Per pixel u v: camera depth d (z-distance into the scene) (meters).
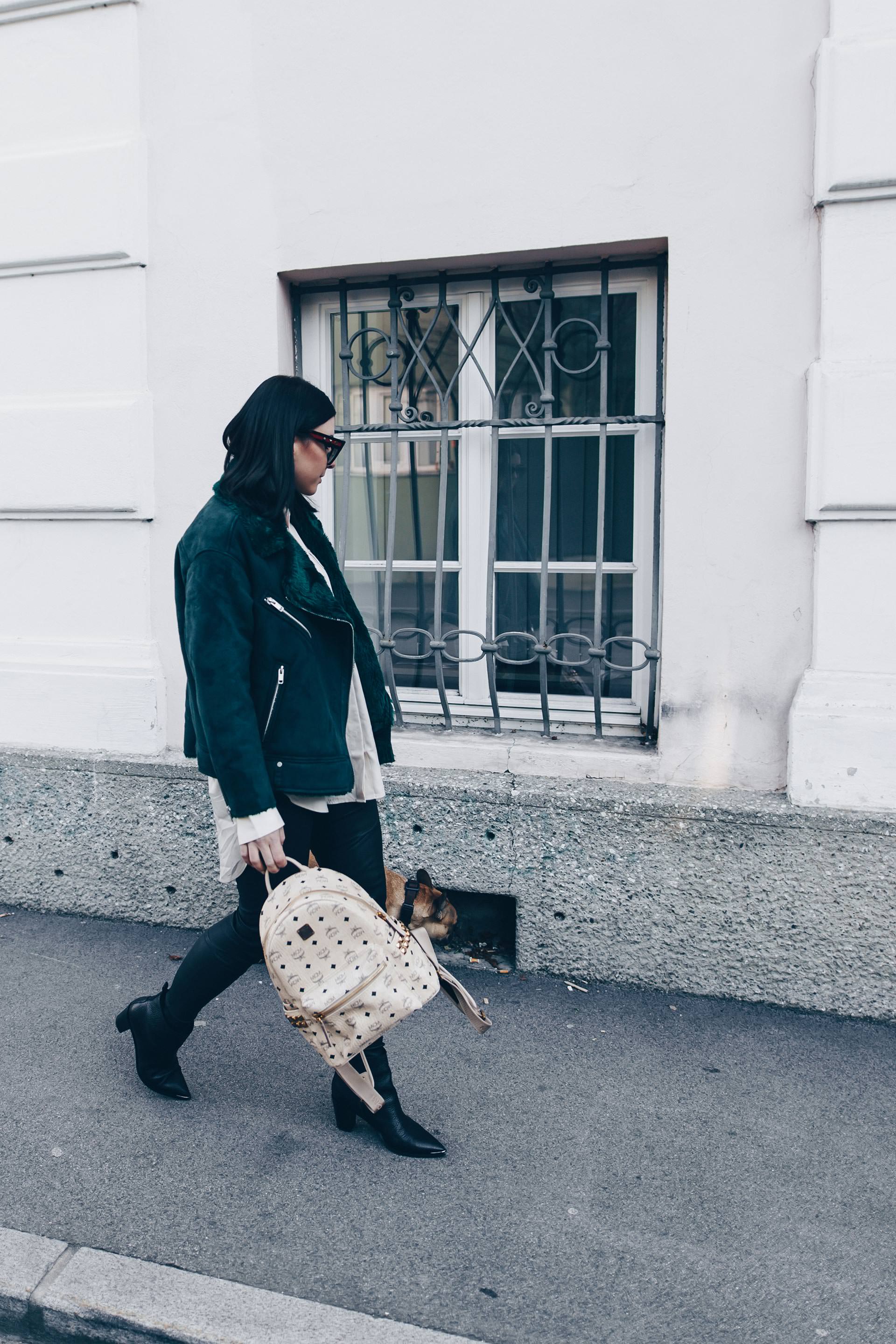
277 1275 2.11
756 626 3.28
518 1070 2.90
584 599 3.74
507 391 3.70
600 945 3.42
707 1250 2.19
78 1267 2.13
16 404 3.93
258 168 3.59
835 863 3.15
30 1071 2.90
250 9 3.54
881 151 2.98
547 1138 2.59
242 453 2.39
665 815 3.28
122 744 3.91
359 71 3.45
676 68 3.17
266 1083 2.84
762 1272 2.12
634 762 3.45
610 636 3.73
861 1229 2.25
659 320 3.49
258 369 3.68
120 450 3.80
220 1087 2.82
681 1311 2.03
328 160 3.51
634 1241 2.22
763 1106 2.73
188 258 3.71
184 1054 2.99
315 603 2.37
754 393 3.20
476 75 3.34
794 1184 2.41
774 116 3.11
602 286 3.46
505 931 3.69
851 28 2.99
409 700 3.94
